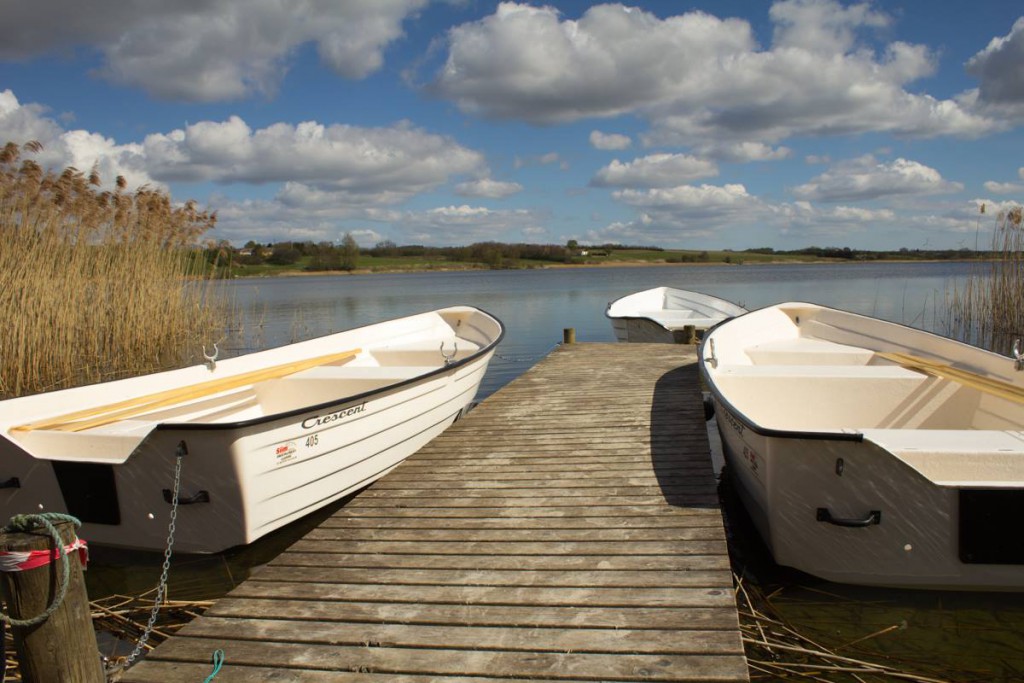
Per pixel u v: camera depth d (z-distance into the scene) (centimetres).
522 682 241
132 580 421
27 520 218
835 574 351
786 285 3650
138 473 393
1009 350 1188
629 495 416
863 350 708
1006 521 317
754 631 334
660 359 911
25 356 902
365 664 254
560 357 961
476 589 310
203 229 1303
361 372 611
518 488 439
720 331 694
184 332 1280
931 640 324
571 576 318
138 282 1149
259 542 470
